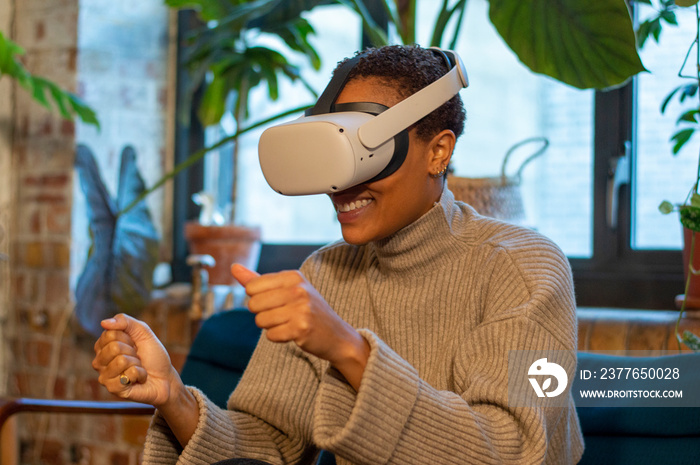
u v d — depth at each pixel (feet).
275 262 9.16
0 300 9.38
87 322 8.42
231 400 3.72
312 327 2.52
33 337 9.29
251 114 9.48
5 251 9.36
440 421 2.72
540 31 5.56
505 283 3.21
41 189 9.20
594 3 5.24
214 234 8.21
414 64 3.20
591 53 5.45
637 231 7.06
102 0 9.11
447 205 3.48
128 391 3.07
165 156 9.88
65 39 8.99
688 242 5.39
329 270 3.81
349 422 2.58
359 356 2.65
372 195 3.13
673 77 6.83
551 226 7.51
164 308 8.27
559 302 3.16
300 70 9.02
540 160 7.57
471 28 8.00
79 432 9.05
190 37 8.31
